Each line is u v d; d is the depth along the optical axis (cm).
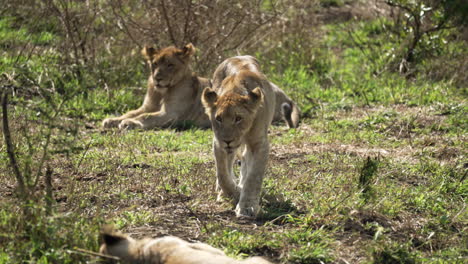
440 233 856
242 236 806
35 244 688
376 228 851
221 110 910
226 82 1037
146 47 1688
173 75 1645
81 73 1664
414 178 1111
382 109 1719
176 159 1224
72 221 738
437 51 2117
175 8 1956
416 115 1583
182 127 1669
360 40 2344
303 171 1148
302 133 1511
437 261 765
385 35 2333
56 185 990
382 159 1216
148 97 1708
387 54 2145
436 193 1013
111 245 676
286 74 2067
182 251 646
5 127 774
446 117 1576
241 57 1223
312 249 767
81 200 909
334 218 874
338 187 1036
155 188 1020
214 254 659
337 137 1441
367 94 1866
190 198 986
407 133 1462
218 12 1989
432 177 1105
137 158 1227
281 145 1383
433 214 931
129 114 1672
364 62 2214
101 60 1894
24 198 736
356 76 2084
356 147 1358
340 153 1282
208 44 1986
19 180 754
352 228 856
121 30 1958
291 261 755
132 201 950
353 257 774
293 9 2248
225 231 819
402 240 828
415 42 2109
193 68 1945
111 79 1877
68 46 1878
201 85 1714
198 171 1127
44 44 1970
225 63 1187
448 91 1825
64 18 1883
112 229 709
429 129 1477
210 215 910
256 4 2023
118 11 1961
